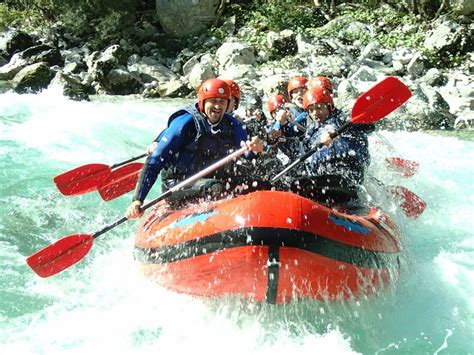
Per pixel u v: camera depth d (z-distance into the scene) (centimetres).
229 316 407
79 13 1616
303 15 1603
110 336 386
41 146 838
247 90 1248
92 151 826
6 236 543
